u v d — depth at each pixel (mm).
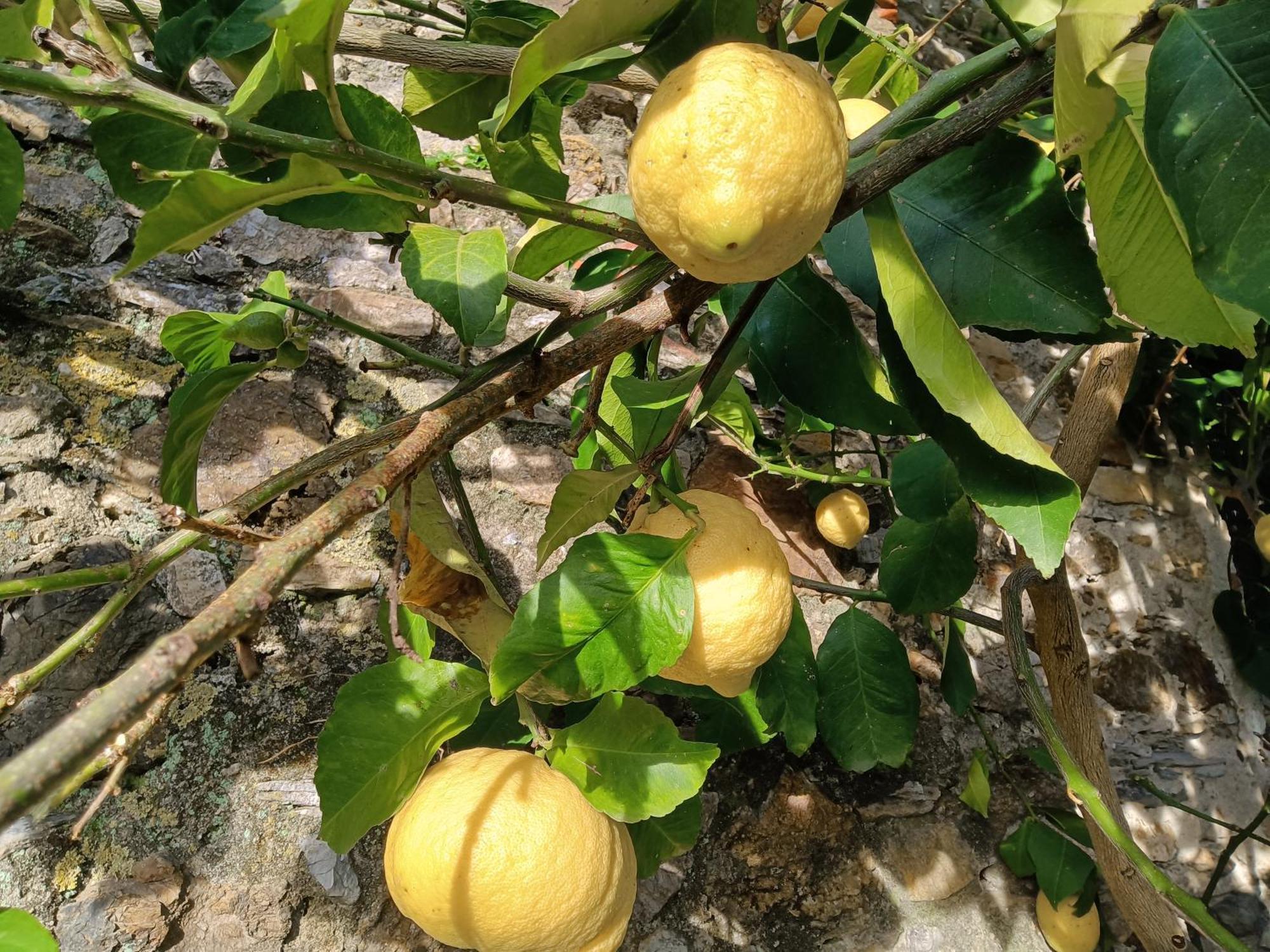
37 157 595
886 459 740
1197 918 442
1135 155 332
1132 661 757
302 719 523
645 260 388
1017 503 365
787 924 572
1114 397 586
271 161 288
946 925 603
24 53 291
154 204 339
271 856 493
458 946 377
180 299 593
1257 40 270
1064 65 283
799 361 444
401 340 627
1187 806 696
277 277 483
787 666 563
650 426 473
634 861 407
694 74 274
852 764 581
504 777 371
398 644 263
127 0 386
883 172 330
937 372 327
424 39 472
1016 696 705
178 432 368
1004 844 631
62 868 457
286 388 591
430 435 259
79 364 553
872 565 708
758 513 685
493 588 419
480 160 694
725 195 257
